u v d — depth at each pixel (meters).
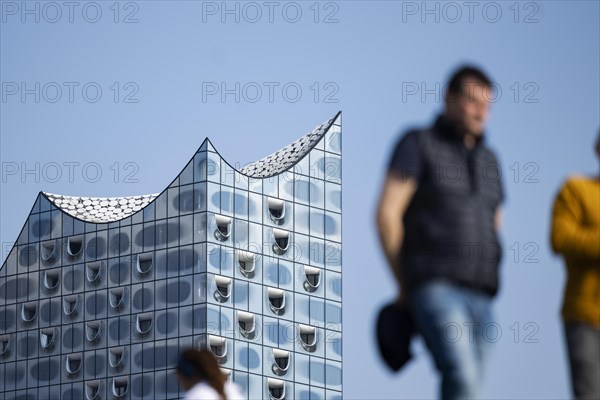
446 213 18.98
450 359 18.48
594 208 20.42
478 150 19.55
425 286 18.77
